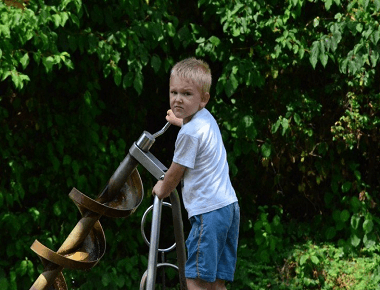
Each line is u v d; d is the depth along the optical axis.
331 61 13.92
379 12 12.66
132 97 13.77
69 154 12.95
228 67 12.78
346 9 13.18
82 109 12.72
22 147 12.86
